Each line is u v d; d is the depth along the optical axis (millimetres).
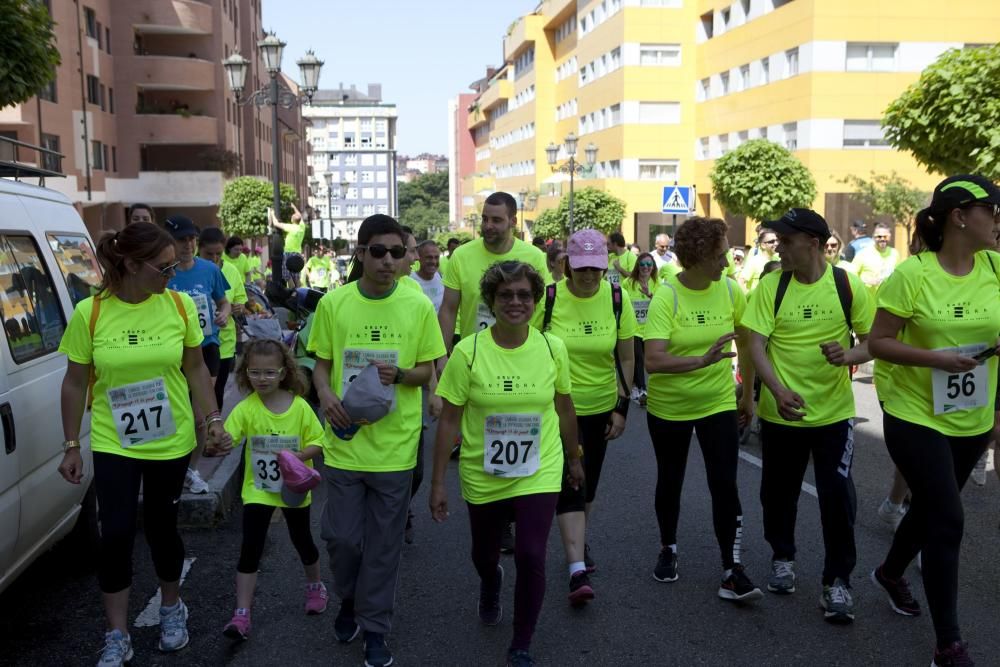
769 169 27250
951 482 4262
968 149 12828
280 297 11883
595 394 5277
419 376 4391
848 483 4797
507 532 6090
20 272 4895
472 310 6141
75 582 5465
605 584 5383
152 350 4332
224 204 43000
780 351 4852
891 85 32250
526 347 4289
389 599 4363
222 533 6391
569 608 5039
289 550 6062
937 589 4168
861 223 14031
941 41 32250
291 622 4922
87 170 34875
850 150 32469
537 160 59219
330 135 176500
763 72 35906
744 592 4977
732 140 38844
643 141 42938
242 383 4832
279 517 6793
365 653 4387
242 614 4680
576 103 52500
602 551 5957
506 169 71188
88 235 6266
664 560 5395
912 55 32219
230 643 4656
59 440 4891
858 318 4785
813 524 6379
